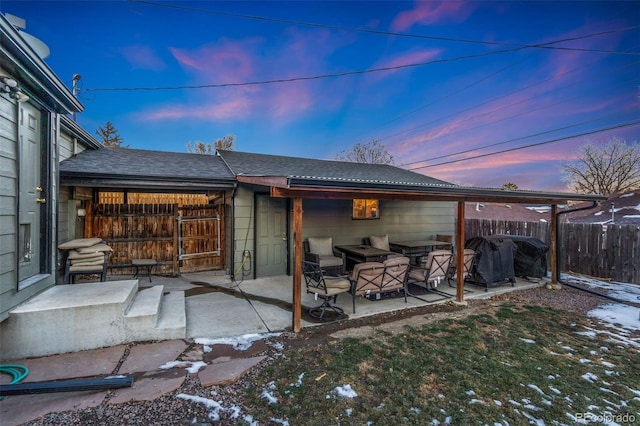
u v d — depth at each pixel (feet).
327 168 28.48
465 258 18.66
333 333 12.75
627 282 22.04
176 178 18.98
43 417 7.13
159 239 21.61
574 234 25.07
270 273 22.85
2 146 9.49
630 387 9.20
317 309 15.46
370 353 10.91
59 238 15.58
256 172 21.58
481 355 10.94
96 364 9.58
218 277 21.81
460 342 11.98
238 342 11.67
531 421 7.59
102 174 16.92
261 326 13.28
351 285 15.10
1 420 6.99
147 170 19.15
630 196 47.14
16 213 10.19
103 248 15.87
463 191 15.30
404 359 10.51
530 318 14.89
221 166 23.84
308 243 23.50
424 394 8.57
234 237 21.27
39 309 10.01
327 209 24.75
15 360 9.71
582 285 21.56
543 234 26.91
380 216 27.22
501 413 7.84
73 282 16.17
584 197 19.49
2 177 9.46
